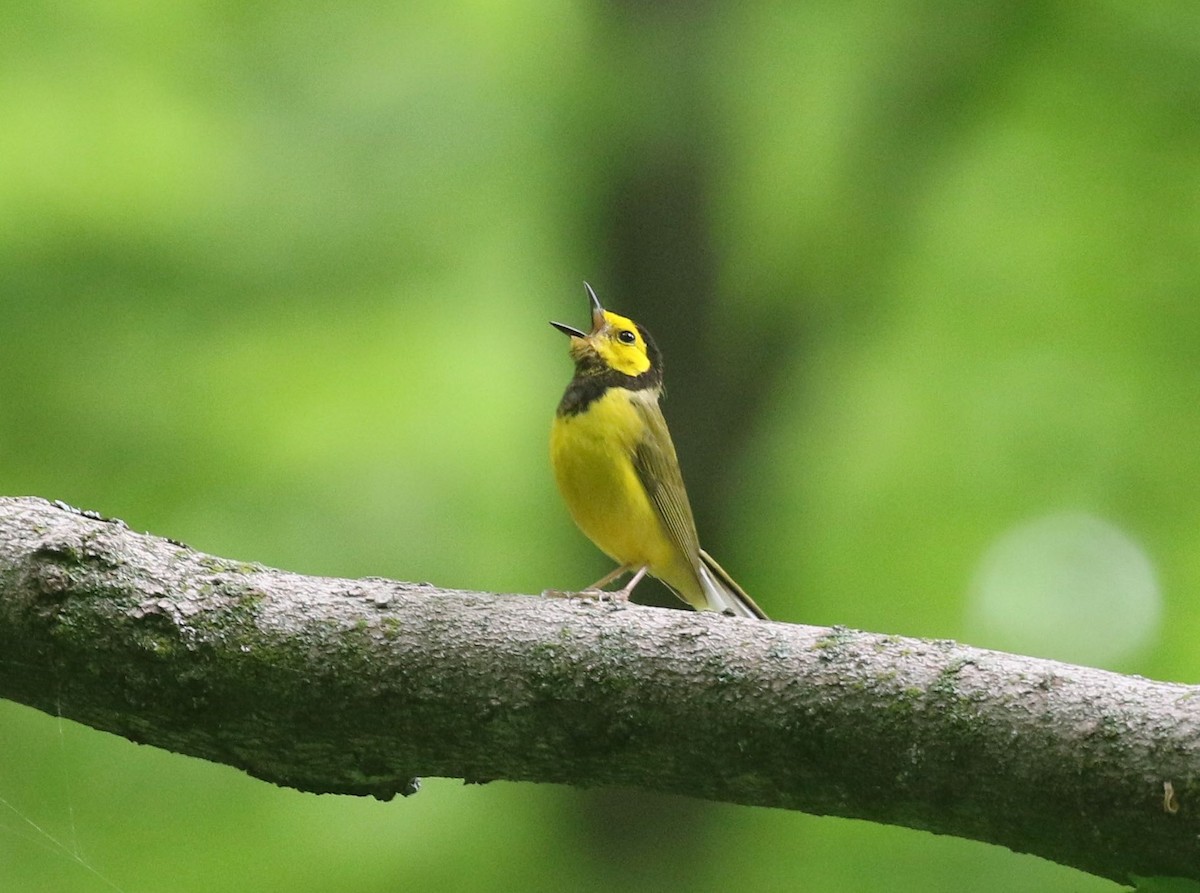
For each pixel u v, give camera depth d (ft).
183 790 39.32
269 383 46.62
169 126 46.03
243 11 47.55
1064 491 44.21
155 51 46.42
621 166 42.86
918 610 44.68
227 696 17.34
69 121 45.42
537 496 47.01
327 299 45.78
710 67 41.24
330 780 18.12
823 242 44.57
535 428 47.57
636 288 43.96
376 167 46.34
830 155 45.50
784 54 43.21
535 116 44.27
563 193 45.21
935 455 45.70
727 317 44.21
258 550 43.42
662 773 16.99
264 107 46.78
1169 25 42.14
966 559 45.60
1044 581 44.75
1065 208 43.91
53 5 45.78
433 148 46.01
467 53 47.03
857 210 44.27
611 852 40.93
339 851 39.37
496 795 41.52
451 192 46.01
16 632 17.29
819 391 46.11
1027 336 45.21
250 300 45.03
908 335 46.16
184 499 43.52
